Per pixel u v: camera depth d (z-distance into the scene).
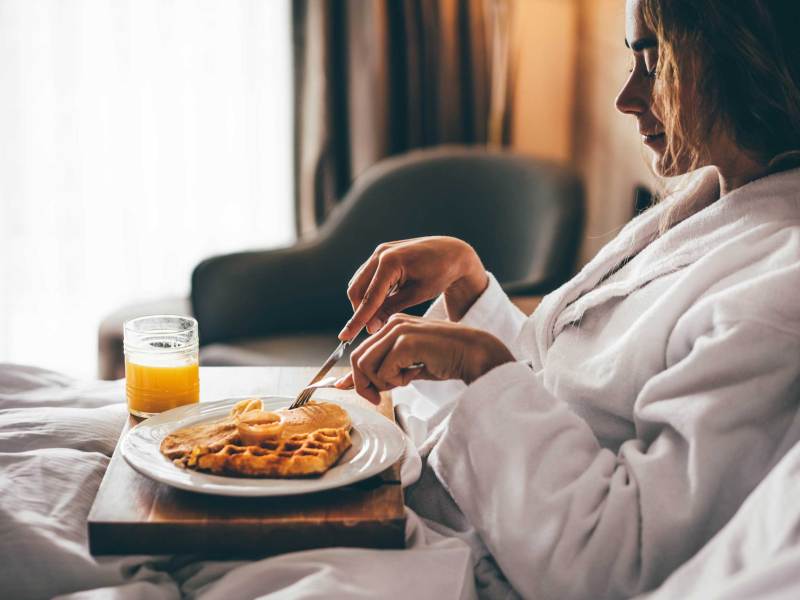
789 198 0.88
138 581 0.76
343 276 2.09
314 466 0.78
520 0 2.71
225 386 1.13
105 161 2.66
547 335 1.08
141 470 0.79
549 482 0.81
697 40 0.85
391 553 0.77
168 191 2.71
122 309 2.05
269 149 2.74
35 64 2.56
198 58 2.64
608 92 2.63
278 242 2.80
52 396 1.12
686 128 0.88
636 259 1.05
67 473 0.86
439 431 1.01
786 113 0.86
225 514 0.76
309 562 0.74
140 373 0.99
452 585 0.77
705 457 0.77
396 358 0.83
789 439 0.79
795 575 0.58
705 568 0.68
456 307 1.21
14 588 0.75
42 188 2.64
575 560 0.77
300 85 2.61
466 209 2.10
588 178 2.80
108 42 2.59
